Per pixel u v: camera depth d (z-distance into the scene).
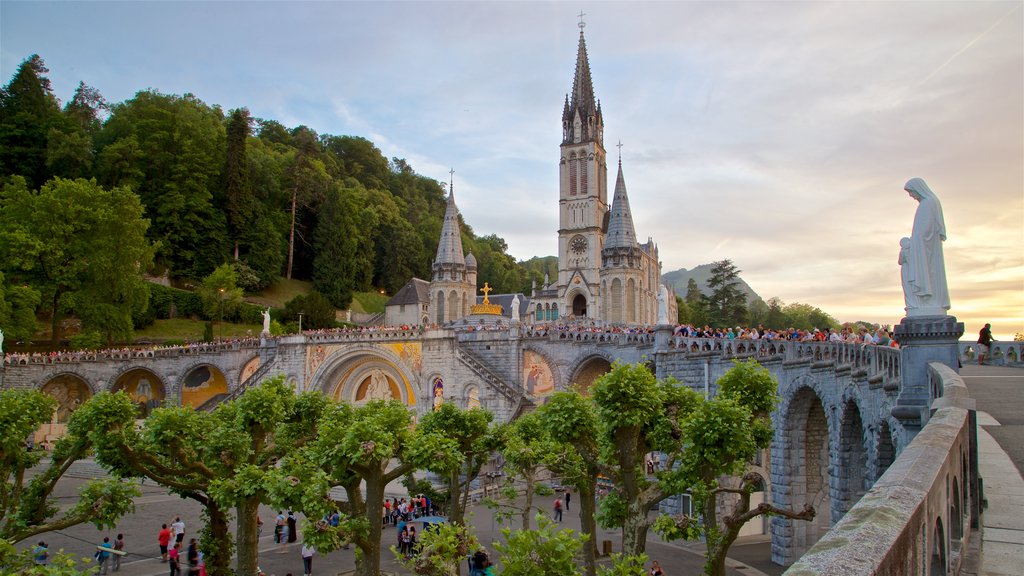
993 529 9.38
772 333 39.44
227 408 30.09
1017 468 12.22
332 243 110.38
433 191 181.50
